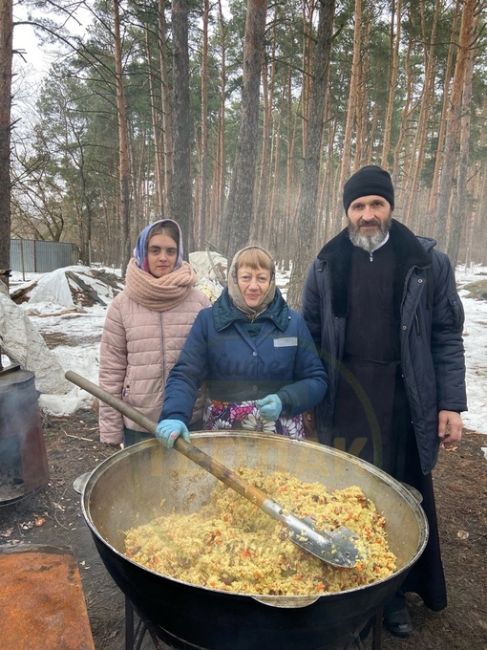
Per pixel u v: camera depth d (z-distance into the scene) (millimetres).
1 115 6973
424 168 23859
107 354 2289
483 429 4738
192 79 22031
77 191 26219
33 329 4840
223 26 21297
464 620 2268
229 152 29812
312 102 8164
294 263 8539
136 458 1621
